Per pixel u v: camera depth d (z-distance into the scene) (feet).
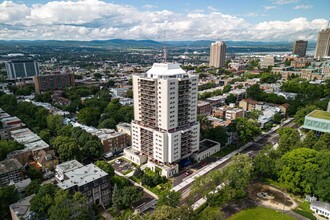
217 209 313.94
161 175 395.75
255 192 350.02
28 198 298.15
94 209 302.04
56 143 432.66
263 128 605.73
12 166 364.79
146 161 441.68
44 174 390.42
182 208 242.58
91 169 337.31
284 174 341.41
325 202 311.06
